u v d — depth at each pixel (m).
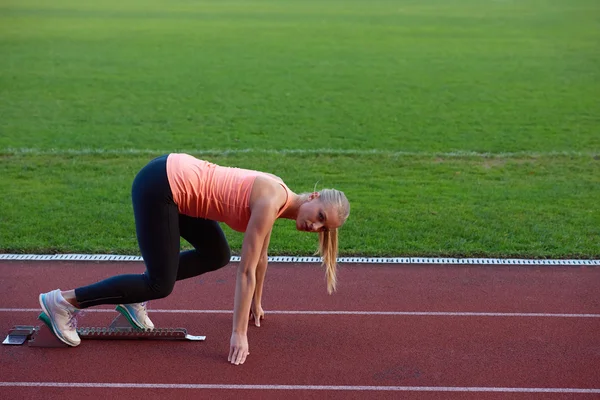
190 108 13.77
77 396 4.12
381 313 5.30
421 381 4.35
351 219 7.47
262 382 4.30
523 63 18.77
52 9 29.77
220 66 18.12
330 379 4.35
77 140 11.32
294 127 12.40
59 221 7.24
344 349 4.73
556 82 16.45
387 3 34.78
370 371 4.45
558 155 10.35
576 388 4.30
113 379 4.30
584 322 5.20
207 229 4.65
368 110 13.73
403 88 15.79
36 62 18.11
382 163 9.81
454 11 30.97
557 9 30.97
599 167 9.70
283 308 5.36
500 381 4.36
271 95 14.98
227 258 4.81
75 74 16.80
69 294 4.53
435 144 11.33
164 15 28.62
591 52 20.38
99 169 9.30
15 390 4.16
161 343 4.75
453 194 8.41
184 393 4.16
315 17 28.77
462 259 6.43
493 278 6.01
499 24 26.38
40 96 14.53
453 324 5.13
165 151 10.55
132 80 16.30
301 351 4.69
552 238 6.95
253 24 26.30
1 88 15.17
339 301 5.50
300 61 18.94
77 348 4.65
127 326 4.82
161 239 4.31
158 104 14.05
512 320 5.21
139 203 4.30
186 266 4.76
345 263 6.32
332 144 11.30
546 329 5.07
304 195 4.38
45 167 9.33
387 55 20.00
